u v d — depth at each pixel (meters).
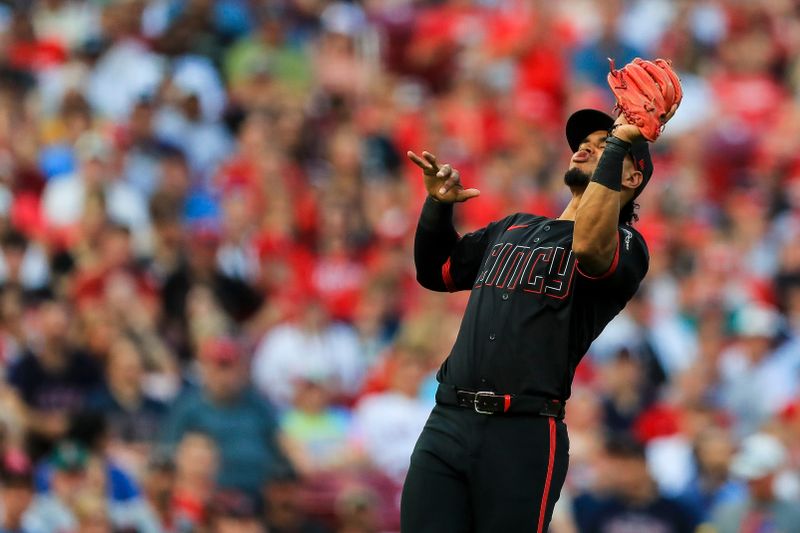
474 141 56.38
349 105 58.00
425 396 39.59
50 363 36.78
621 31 64.69
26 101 52.62
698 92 63.09
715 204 57.62
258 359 41.50
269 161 49.47
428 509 17.25
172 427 35.88
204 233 43.31
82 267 41.91
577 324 17.45
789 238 52.81
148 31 58.66
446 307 42.31
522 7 63.91
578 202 18.16
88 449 32.72
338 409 40.28
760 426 41.38
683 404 42.03
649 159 17.77
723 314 46.78
